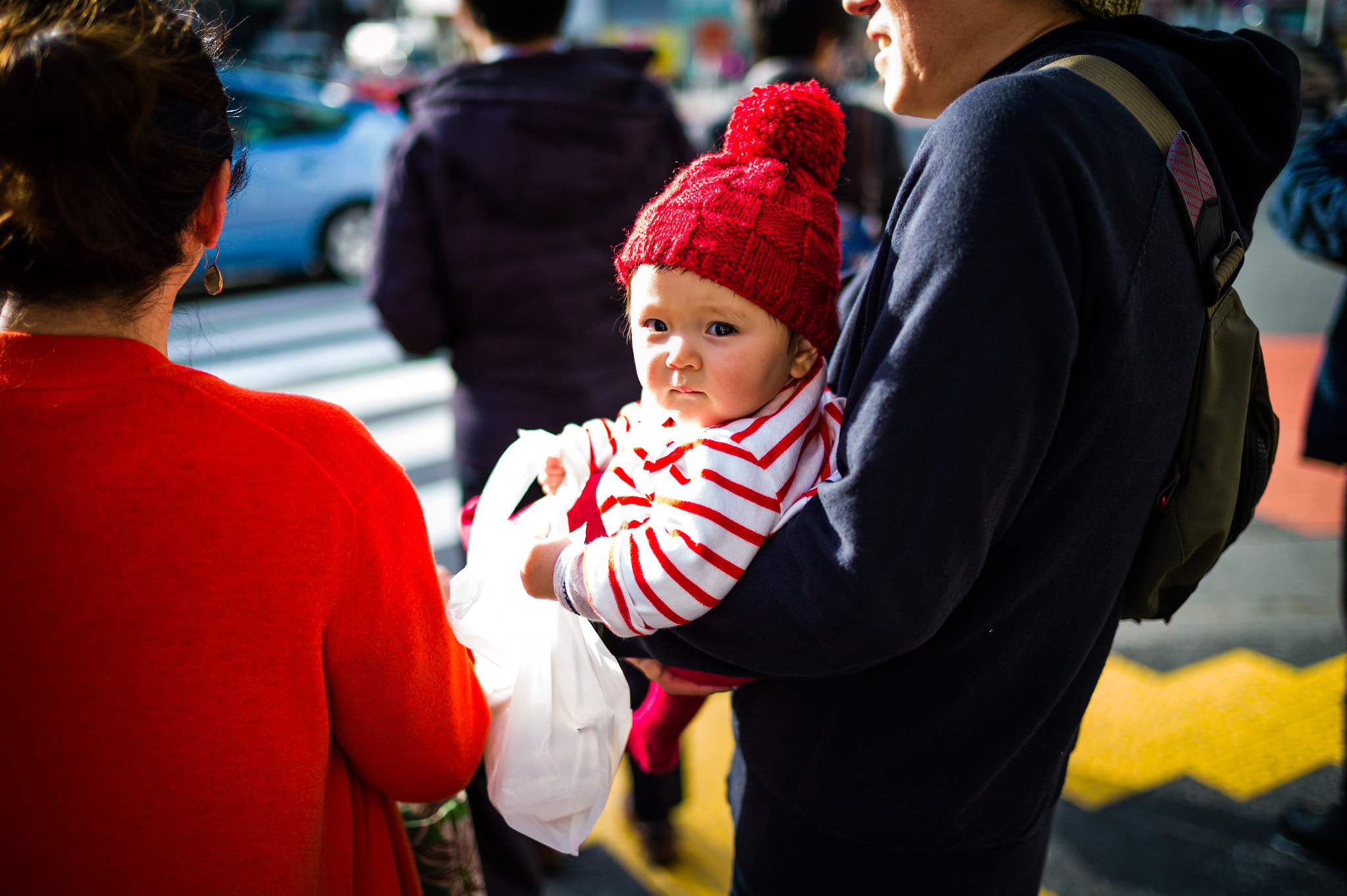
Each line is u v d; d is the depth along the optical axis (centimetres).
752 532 95
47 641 82
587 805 118
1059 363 82
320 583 88
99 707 83
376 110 788
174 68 81
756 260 97
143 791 85
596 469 123
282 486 86
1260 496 113
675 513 96
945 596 84
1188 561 111
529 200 214
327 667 93
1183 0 1562
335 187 763
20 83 73
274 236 751
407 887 114
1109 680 287
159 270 85
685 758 222
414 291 222
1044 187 82
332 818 100
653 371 104
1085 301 85
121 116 76
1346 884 212
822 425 106
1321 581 338
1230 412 101
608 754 118
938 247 83
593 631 117
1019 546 93
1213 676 288
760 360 100
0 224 77
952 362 81
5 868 86
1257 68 101
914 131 949
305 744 90
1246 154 103
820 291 101
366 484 91
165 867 86
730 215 98
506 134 211
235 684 85
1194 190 92
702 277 98
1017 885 114
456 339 234
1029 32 102
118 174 78
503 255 218
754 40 279
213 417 85
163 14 84
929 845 107
